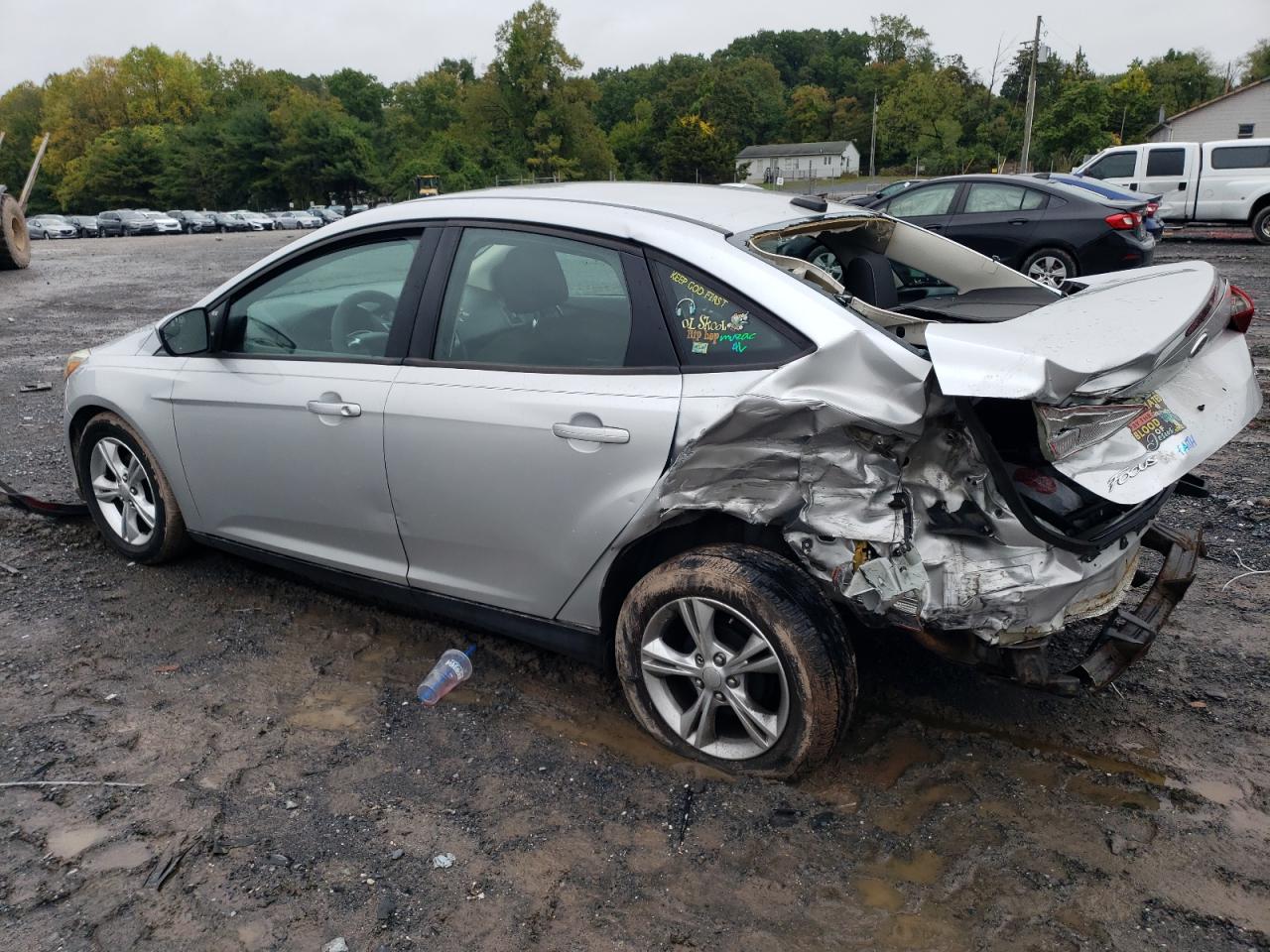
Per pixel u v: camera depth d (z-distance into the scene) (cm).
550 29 9625
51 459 627
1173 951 228
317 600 419
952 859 260
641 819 278
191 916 242
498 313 324
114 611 409
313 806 285
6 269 2170
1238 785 288
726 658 287
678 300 290
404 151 9606
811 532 265
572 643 324
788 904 244
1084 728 319
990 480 253
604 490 292
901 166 8988
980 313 341
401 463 333
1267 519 487
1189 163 1948
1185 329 254
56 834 271
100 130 10944
